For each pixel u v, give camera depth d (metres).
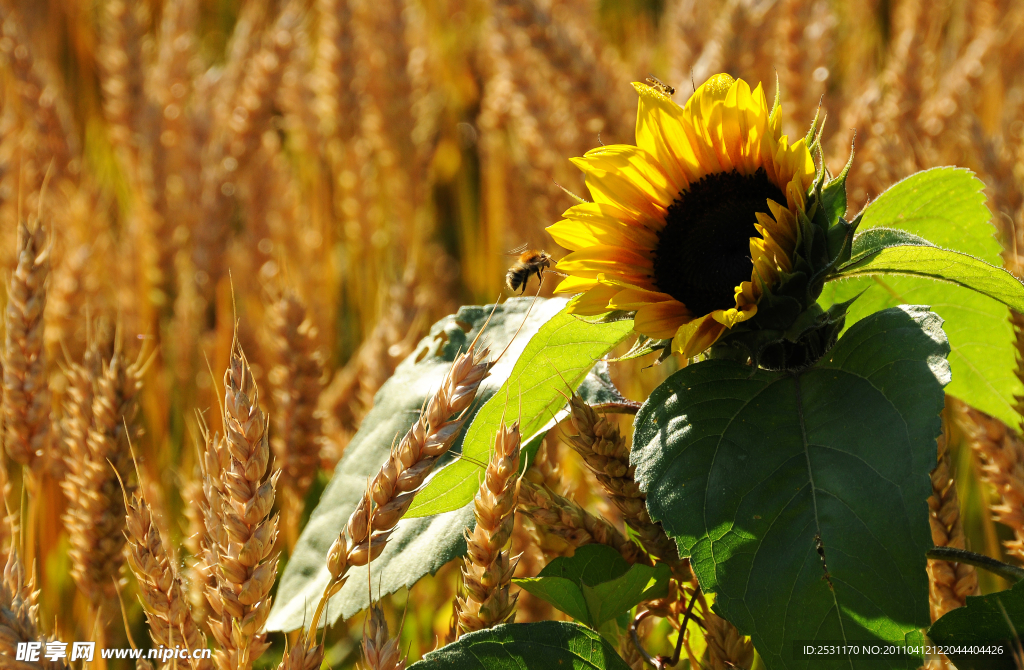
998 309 1.32
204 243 1.97
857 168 1.64
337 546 1.25
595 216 1.29
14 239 1.73
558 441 1.45
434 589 1.49
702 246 1.29
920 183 1.32
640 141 1.29
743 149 1.29
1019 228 1.47
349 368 1.72
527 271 1.50
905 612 1.21
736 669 1.28
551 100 1.99
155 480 1.52
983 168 1.54
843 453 1.24
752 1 1.90
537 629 1.25
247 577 1.25
